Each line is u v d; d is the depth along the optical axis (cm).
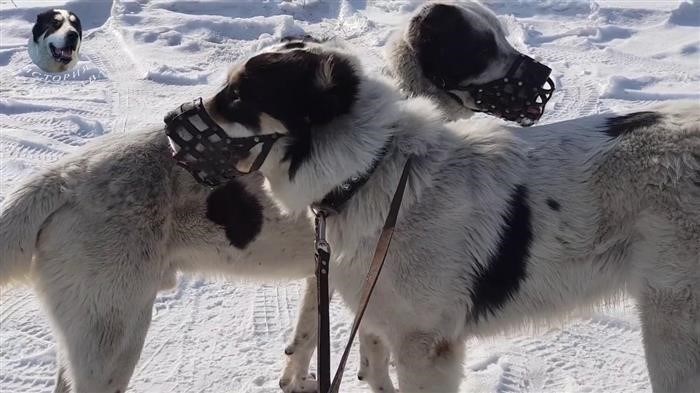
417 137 161
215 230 185
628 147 160
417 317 164
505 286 164
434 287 162
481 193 162
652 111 167
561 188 162
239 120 154
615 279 162
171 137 157
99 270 175
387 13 504
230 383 213
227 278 195
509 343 226
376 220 160
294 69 153
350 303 169
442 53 202
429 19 204
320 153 155
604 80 408
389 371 219
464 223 161
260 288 255
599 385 210
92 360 177
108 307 177
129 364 181
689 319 154
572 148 165
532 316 168
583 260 162
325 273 156
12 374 212
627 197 158
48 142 339
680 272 154
